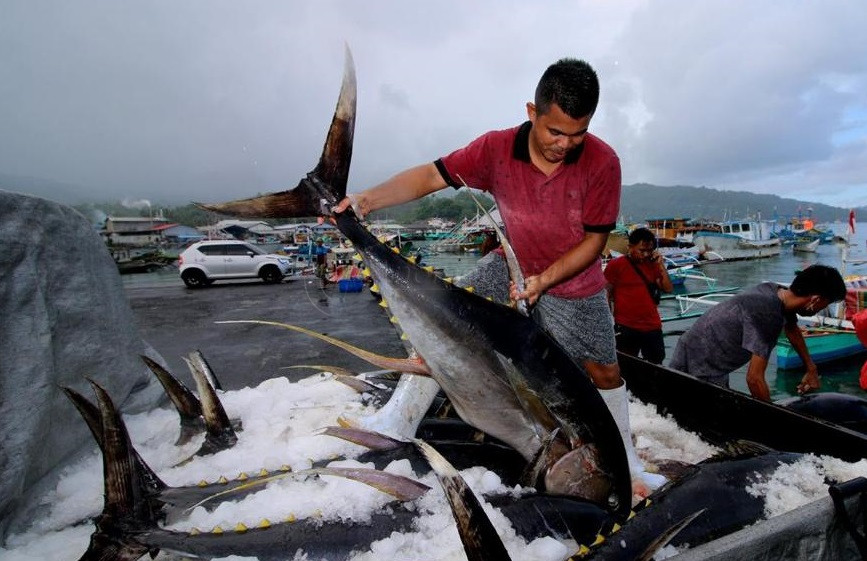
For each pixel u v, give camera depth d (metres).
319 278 20.36
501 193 2.63
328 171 2.32
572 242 2.58
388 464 2.33
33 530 2.30
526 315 2.30
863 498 1.91
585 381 2.30
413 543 1.82
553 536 1.94
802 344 4.05
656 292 5.55
